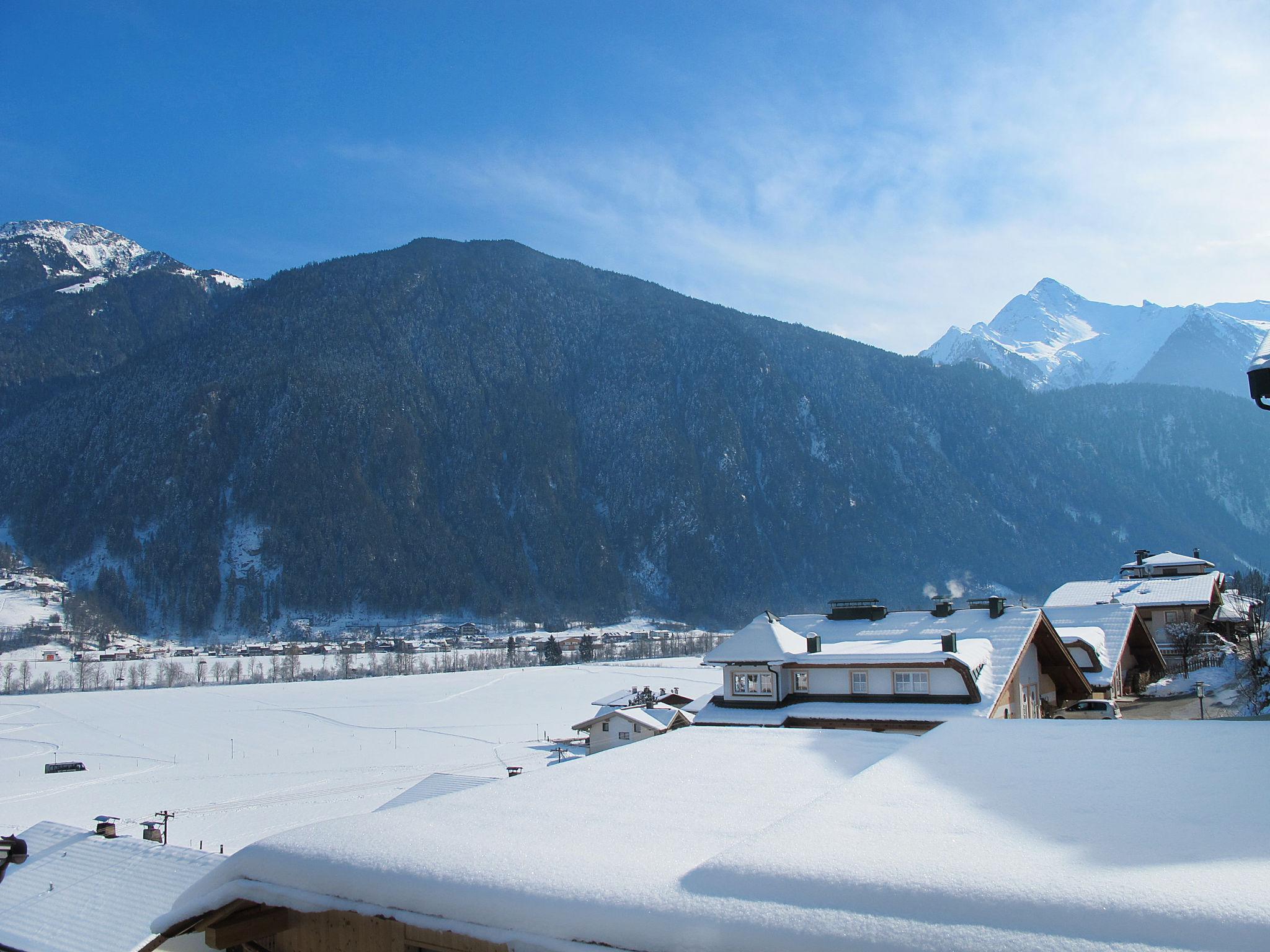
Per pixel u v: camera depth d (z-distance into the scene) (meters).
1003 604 29.70
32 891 21.48
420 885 4.96
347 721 94.50
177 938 7.91
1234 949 3.16
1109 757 6.92
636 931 4.17
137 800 54.16
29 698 124.56
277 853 5.73
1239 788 5.52
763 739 9.65
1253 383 9.03
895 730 25.28
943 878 3.96
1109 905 3.53
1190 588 50.88
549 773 8.06
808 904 3.99
